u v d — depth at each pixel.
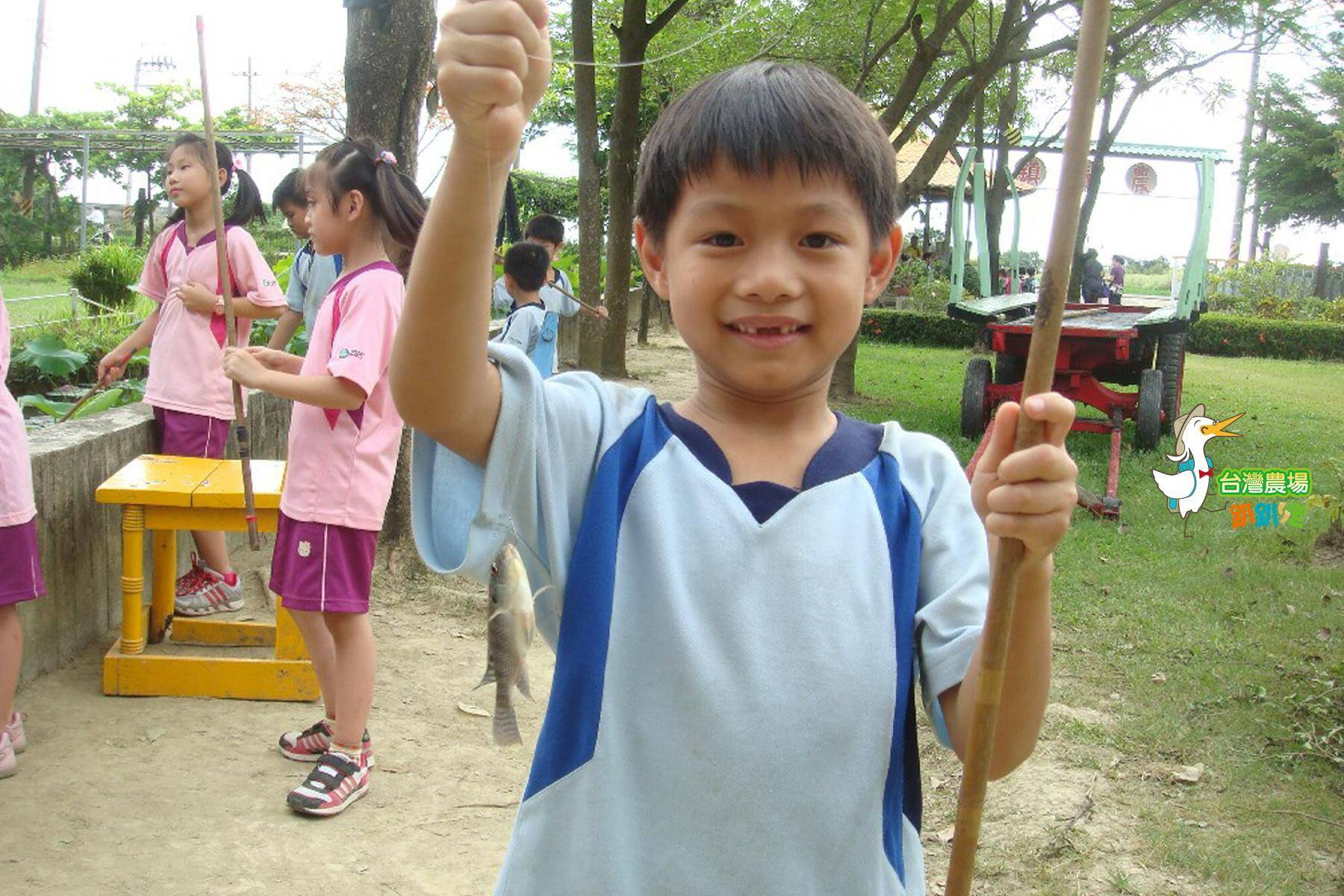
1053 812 3.56
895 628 1.44
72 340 9.52
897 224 1.51
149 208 28.67
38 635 4.17
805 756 1.37
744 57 13.14
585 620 1.40
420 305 1.26
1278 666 4.76
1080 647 5.02
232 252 4.79
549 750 1.41
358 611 3.40
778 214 1.35
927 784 3.82
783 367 1.39
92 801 3.32
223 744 3.75
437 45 1.19
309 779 3.38
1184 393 14.98
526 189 27.33
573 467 1.46
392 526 5.50
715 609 1.40
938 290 25.22
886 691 1.41
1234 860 3.29
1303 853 3.35
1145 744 4.05
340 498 3.34
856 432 1.54
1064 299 1.16
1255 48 13.38
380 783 3.56
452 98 1.17
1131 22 12.22
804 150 1.33
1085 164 1.14
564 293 9.09
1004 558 1.21
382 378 3.40
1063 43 11.23
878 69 14.18
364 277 3.36
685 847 1.37
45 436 4.54
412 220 3.44
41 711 3.90
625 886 1.36
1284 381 17.69
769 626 1.39
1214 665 4.79
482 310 1.29
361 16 5.12
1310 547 6.77
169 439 4.87
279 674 4.09
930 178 11.58
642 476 1.45
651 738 1.39
